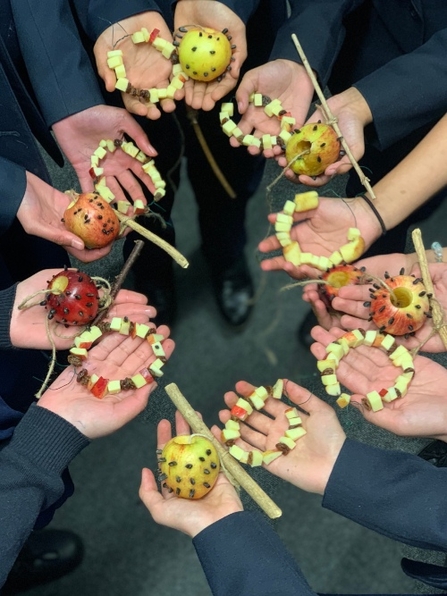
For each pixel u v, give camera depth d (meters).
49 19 0.92
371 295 0.91
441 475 0.79
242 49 1.00
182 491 0.81
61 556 1.17
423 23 0.96
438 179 0.95
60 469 0.82
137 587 1.18
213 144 1.18
